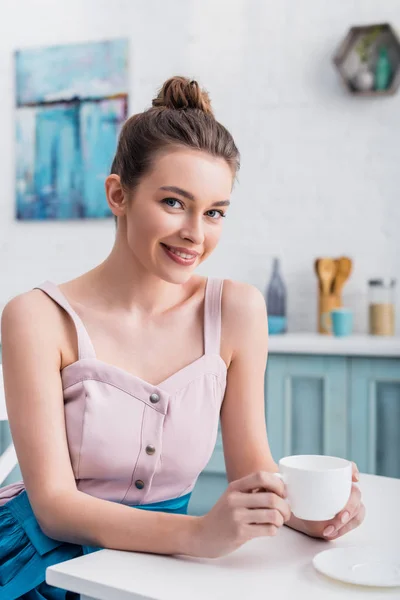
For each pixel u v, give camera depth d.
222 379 1.24
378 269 3.16
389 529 1.03
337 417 2.67
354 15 3.17
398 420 2.61
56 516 1.01
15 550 1.08
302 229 3.26
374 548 0.92
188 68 3.39
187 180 1.07
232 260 3.34
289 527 1.05
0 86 3.65
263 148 3.30
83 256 3.55
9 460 1.50
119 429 1.13
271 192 3.30
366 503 1.15
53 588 1.06
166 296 1.23
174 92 1.16
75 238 3.56
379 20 3.13
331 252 3.22
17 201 3.62
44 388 1.13
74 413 1.15
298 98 3.26
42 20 3.58
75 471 1.15
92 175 3.51
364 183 3.19
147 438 1.14
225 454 1.29
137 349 1.20
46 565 1.04
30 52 3.60
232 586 0.80
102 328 1.20
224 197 1.10
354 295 3.19
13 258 3.65
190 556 0.91
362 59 3.14
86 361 1.16
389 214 3.15
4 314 1.19
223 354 1.27
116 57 3.47
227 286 1.31
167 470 1.16
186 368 1.19
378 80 3.11
